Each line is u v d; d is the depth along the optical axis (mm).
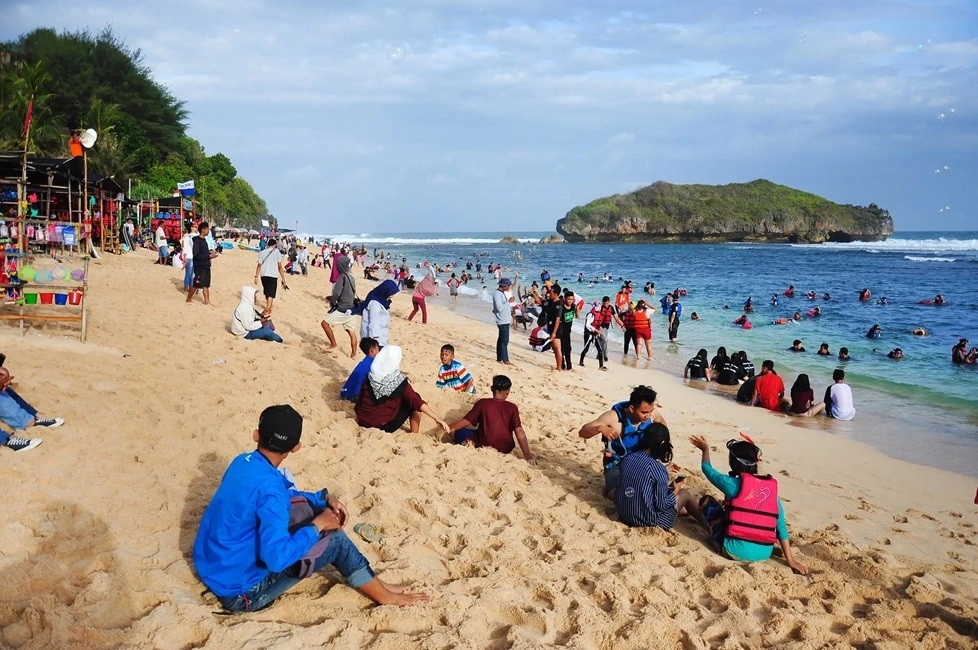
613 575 4867
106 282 16219
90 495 4723
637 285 41219
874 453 10133
